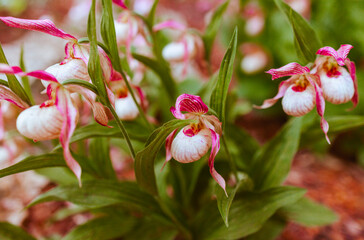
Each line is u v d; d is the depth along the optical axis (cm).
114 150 126
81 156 83
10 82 72
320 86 74
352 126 82
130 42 86
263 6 127
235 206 80
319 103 73
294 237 94
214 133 72
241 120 145
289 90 75
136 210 83
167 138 74
